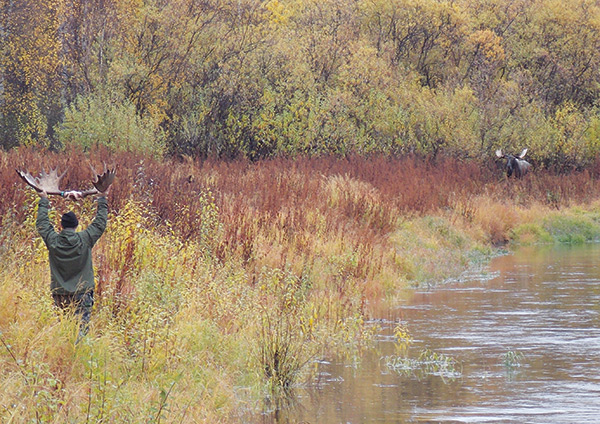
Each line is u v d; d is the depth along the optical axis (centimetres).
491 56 13588
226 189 5681
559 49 14388
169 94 9519
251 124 9006
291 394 2653
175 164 7062
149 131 8231
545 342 3428
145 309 2681
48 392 1994
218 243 4106
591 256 6756
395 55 13000
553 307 4259
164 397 2144
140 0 9881
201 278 3344
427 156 9544
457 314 4072
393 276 4962
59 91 9944
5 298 2544
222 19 10456
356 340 3466
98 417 1984
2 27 9531
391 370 2977
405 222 6544
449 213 7369
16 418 1858
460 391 2689
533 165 10888
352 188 6612
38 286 2747
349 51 11081
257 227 4878
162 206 4366
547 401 2558
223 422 2319
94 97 8694
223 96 9100
